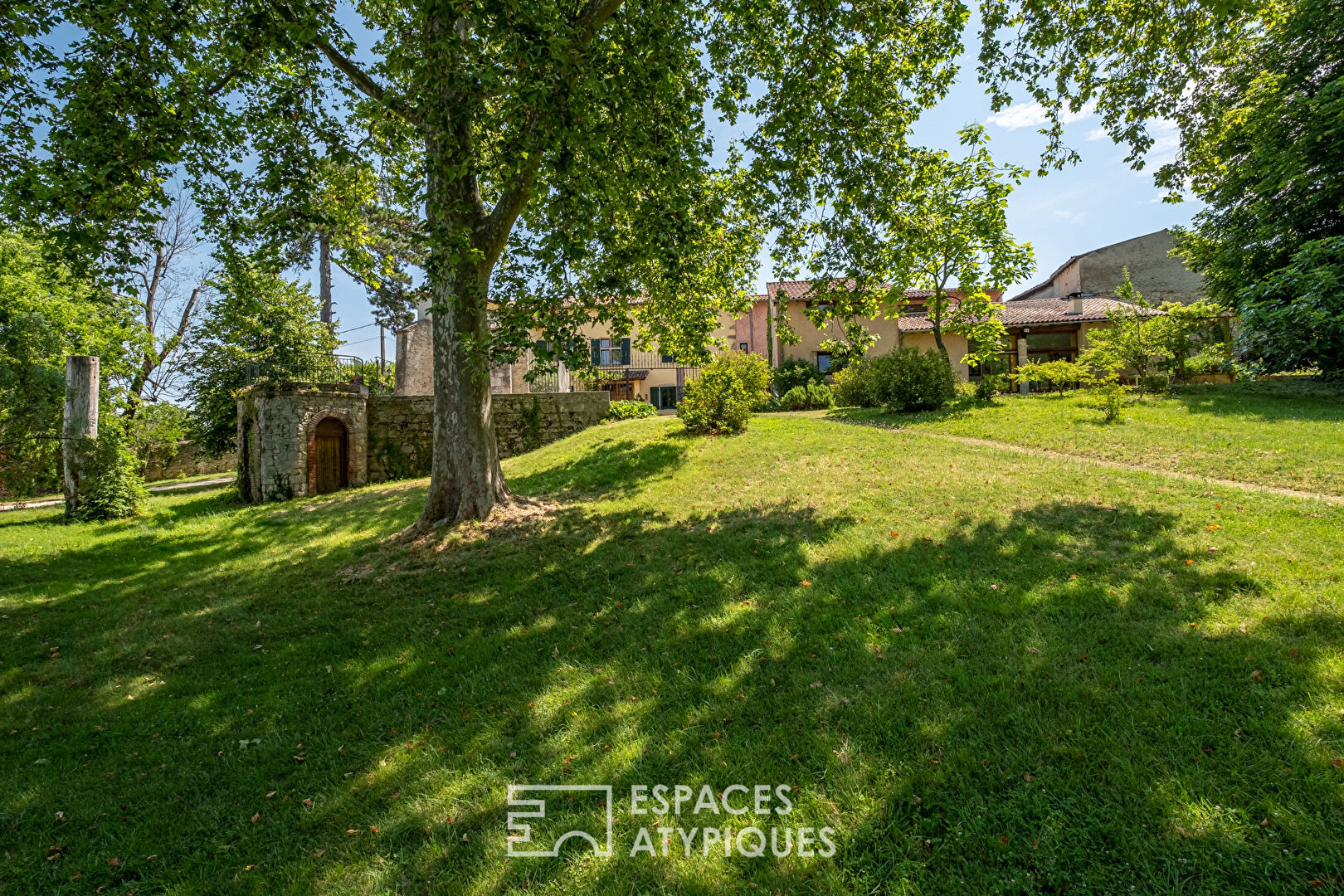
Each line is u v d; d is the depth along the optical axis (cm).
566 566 645
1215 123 901
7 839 295
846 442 1143
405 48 682
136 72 646
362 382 2270
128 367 2016
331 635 539
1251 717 276
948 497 714
